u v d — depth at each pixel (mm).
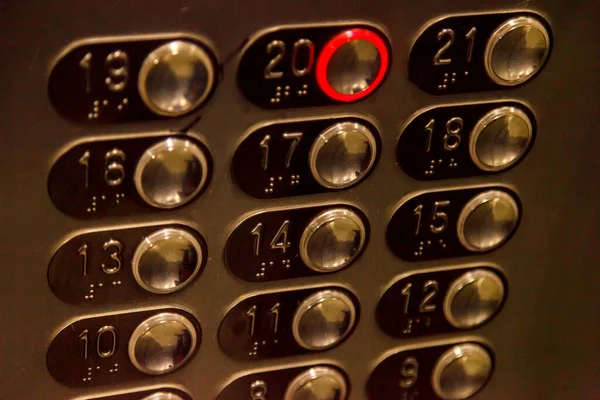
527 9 719
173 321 730
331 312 750
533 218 765
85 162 693
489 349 791
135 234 711
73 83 680
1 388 724
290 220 728
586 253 779
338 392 771
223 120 702
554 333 796
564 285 785
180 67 684
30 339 719
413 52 712
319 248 734
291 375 763
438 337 779
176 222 714
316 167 719
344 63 703
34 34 671
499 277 773
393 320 767
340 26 699
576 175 759
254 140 708
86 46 676
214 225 720
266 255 732
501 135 736
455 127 731
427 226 750
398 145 728
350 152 718
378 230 744
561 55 732
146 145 696
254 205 721
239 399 758
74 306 718
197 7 682
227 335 743
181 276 721
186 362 743
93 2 672
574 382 811
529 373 803
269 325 747
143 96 687
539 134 746
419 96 721
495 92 730
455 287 768
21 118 682
